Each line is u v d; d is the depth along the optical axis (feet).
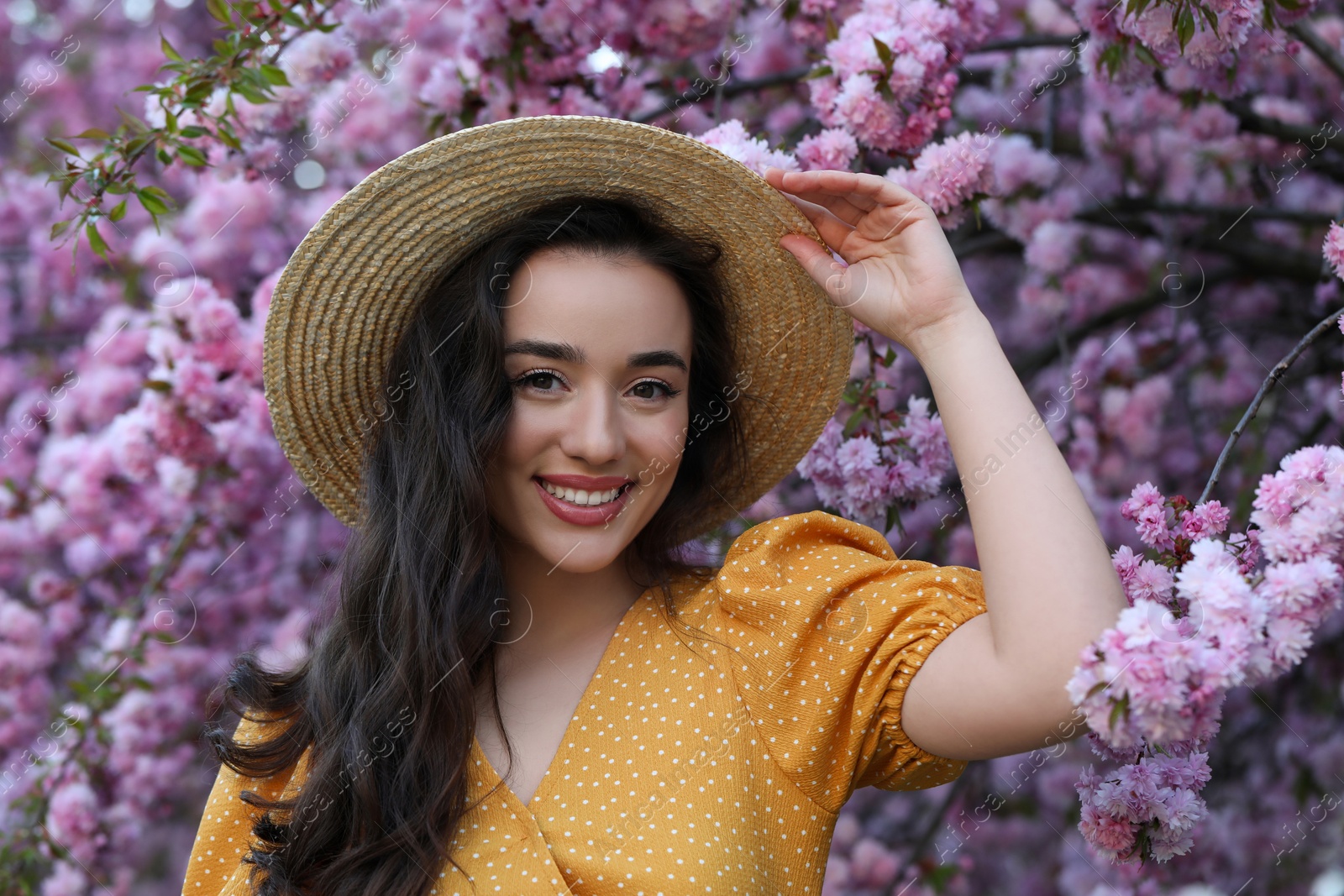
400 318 4.43
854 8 7.18
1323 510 3.33
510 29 7.17
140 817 8.95
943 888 9.18
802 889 3.79
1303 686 10.05
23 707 10.18
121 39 13.73
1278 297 10.78
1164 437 10.19
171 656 9.30
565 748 3.94
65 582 10.16
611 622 4.33
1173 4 5.17
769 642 3.90
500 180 4.09
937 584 3.81
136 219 9.96
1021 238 8.85
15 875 8.17
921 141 5.91
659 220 4.27
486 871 3.73
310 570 10.62
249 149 7.47
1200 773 3.97
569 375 3.94
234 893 4.26
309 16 6.56
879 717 3.78
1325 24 8.77
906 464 5.61
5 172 11.80
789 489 8.13
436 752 3.92
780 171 4.08
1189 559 3.94
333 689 4.29
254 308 8.45
